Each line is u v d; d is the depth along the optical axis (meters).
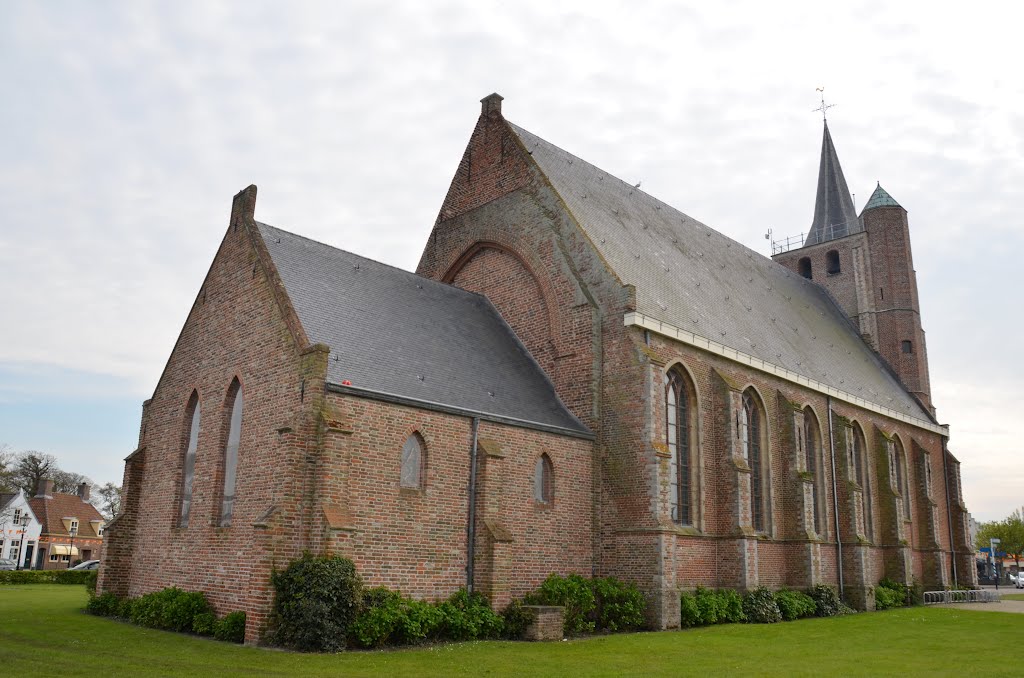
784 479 33.66
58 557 94.75
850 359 46.41
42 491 97.81
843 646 21.84
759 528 32.44
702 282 36.66
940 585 44.91
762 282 45.44
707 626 26.20
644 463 26.20
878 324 53.69
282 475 19.34
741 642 22.17
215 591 21.31
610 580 25.62
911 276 54.34
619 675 15.74
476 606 21.48
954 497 50.31
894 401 46.50
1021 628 27.42
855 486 36.97
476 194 34.59
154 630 21.27
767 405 33.81
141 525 25.95
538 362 29.97
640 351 27.09
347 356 21.92
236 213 25.20
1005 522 98.69
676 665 17.42
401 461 21.34
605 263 28.81
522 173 32.62
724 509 29.33
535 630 21.67
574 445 26.67
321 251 26.19
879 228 54.94
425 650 18.58
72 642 18.67
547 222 31.00
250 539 20.52
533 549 24.42
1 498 96.06
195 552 22.66
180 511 24.47
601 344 28.27
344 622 18.39
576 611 23.61
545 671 16.02
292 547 18.97
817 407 37.41
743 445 30.34
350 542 19.38
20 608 27.12
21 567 91.94
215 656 16.77
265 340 22.19
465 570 22.28
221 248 25.53
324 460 19.45
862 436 41.41
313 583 18.20
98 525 100.62
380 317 25.22
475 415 23.41
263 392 21.67
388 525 20.56
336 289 24.91
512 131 33.66
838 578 35.81
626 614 24.73
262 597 18.47
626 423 26.97
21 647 17.73
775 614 28.70
